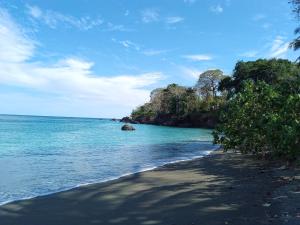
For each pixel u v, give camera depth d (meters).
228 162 20.94
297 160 16.92
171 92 115.00
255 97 20.58
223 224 8.69
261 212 9.62
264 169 17.53
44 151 27.05
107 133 59.31
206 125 92.44
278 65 76.69
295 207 9.92
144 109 146.75
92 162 20.94
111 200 11.37
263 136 19.88
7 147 30.20
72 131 64.44
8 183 14.11
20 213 9.95
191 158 23.62
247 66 82.69
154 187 13.38
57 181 14.64
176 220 9.16
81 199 11.52
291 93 18.92
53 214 9.86
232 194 12.02
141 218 9.41
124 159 22.78
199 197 11.63
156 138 46.78
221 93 95.69
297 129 14.47
